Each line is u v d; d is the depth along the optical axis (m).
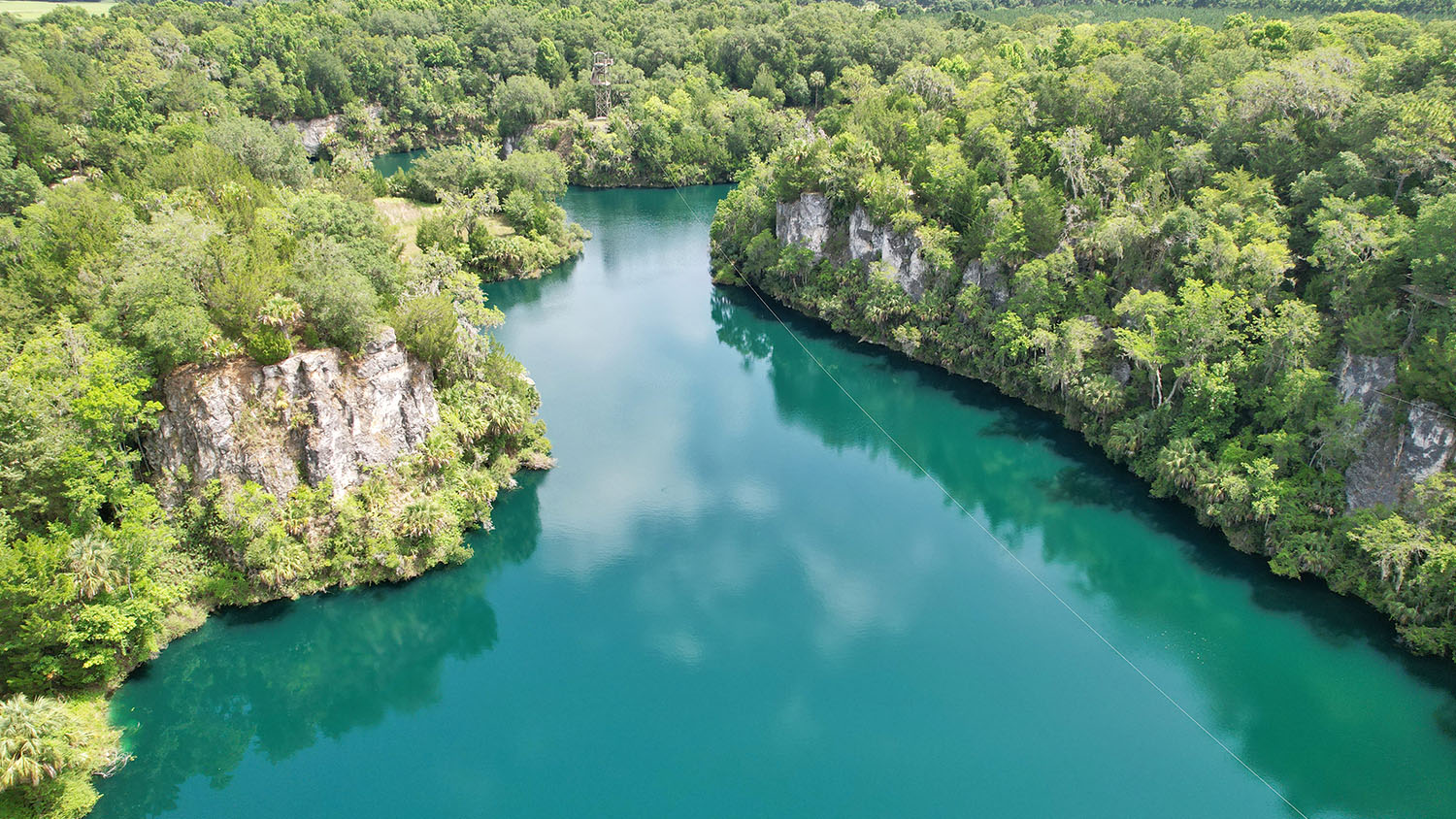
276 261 86.44
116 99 180.62
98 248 91.31
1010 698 72.25
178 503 77.25
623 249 183.38
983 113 129.88
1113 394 99.69
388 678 75.75
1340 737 67.38
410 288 101.75
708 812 62.69
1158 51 134.38
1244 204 98.00
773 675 74.88
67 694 66.50
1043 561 88.12
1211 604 80.56
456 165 181.12
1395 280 82.88
